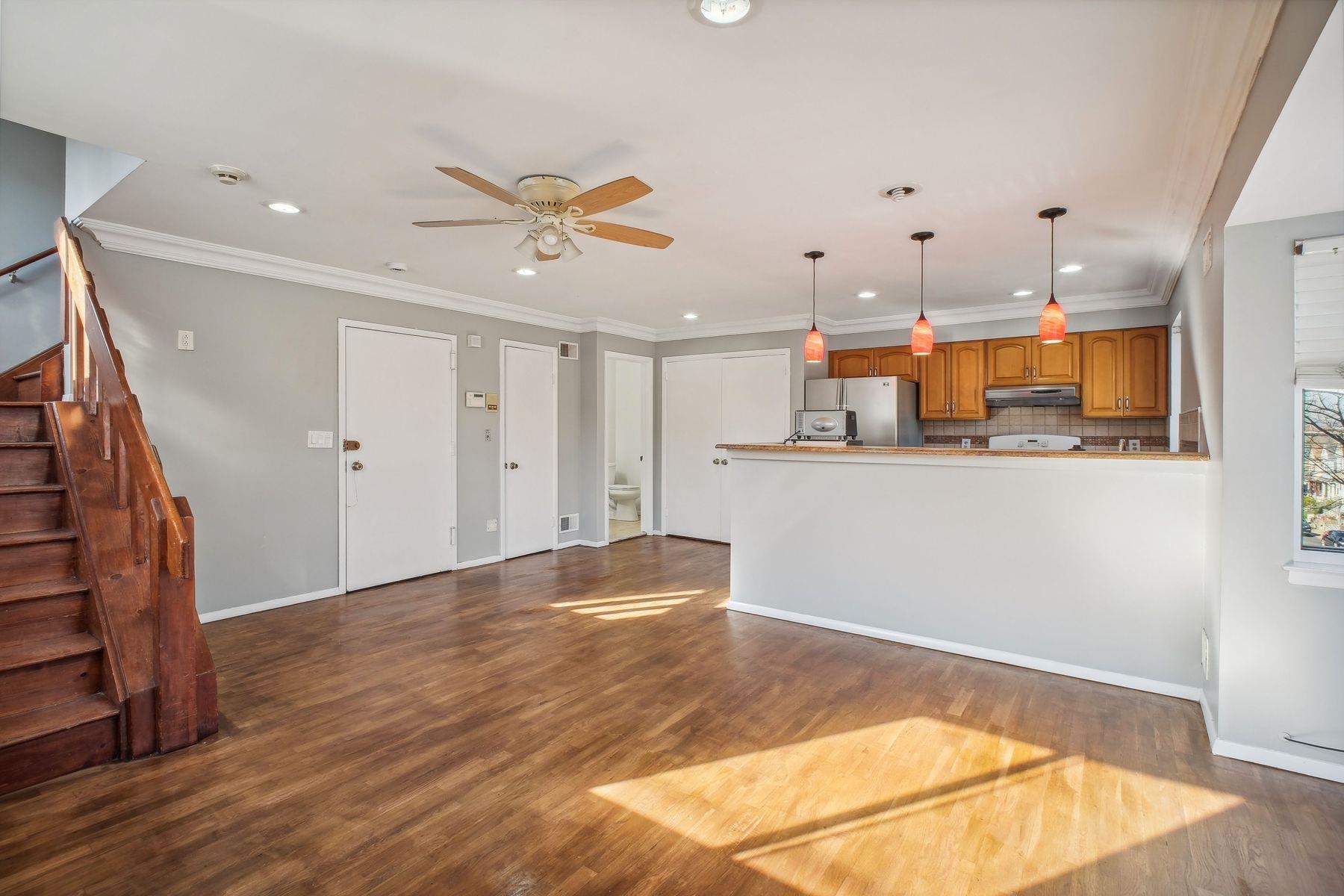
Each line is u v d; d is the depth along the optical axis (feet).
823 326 20.71
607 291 16.61
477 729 8.46
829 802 6.88
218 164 8.72
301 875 5.71
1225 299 7.68
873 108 7.21
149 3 5.43
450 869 5.81
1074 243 12.17
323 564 14.70
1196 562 9.52
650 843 6.19
